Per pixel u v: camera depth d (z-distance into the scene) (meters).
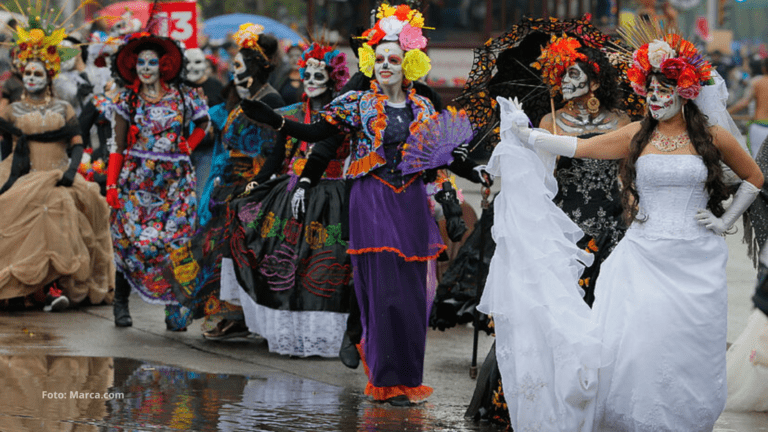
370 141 13.45
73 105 25.03
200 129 18.98
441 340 17.91
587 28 13.23
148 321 19.42
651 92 10.73
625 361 10.48
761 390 13.42
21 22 20.41
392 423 12.41
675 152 10.79
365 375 15.30
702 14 75.00
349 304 16.23
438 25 37.41
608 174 12.80
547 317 10.65
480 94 13.66
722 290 10.63
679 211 10.76
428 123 13.34
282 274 16.23
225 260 17.03
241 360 16.11
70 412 12.35
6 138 20.22
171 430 11.73
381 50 13.40
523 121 11.25
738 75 55.47
